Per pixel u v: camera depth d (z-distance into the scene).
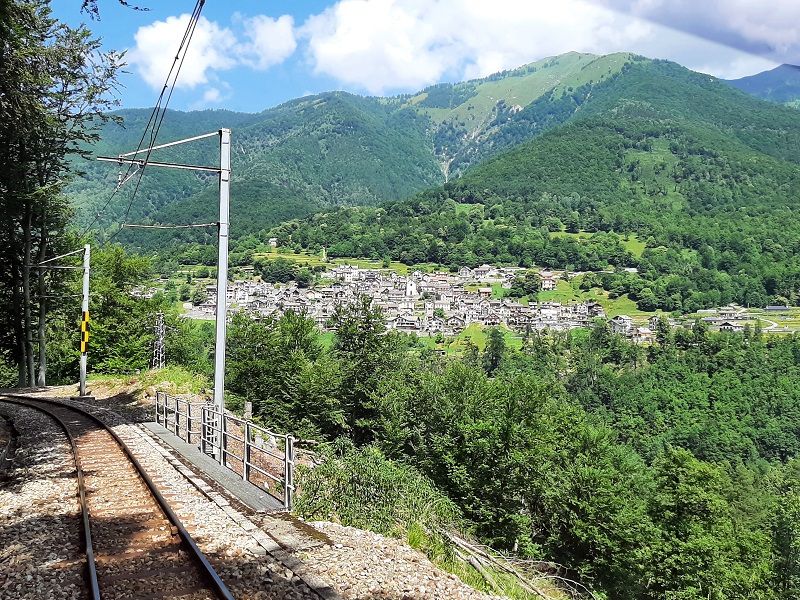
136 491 10.70
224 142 14.70
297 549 7.80
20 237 36.47
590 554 27.39
